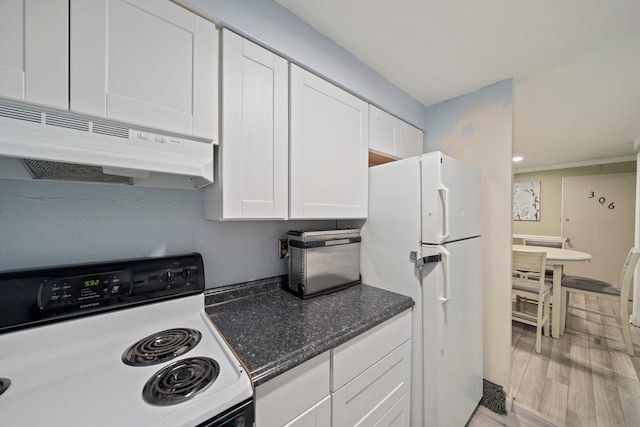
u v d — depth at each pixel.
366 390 1.02
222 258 1.24
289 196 1.11
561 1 1.04
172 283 1.00
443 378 1.22
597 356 2.29
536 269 2.43
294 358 0.76
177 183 1.03
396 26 1.18
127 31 0.72
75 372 0.70
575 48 1.34
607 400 1.75
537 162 4.48
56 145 0.62
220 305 1.18
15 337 0.72
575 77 1.64
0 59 0.57
